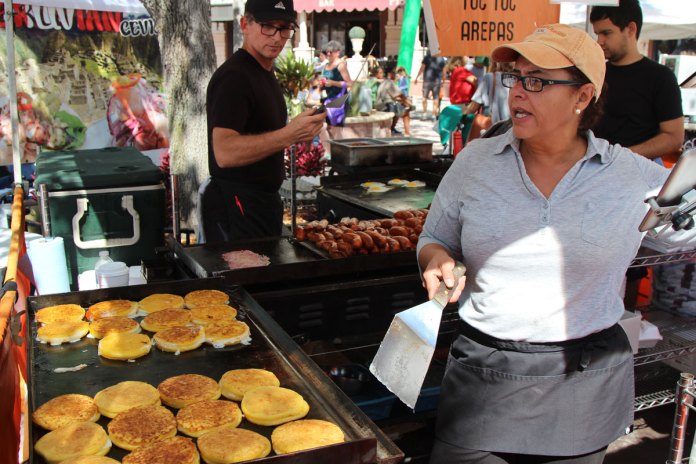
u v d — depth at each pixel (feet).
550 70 5.47
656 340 10.56
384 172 17.44
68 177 10.37
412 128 45.70
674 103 11.85
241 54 11.27
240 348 7.30
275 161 12.11
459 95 28.07
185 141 19.74
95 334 7.38
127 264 10.95
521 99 5.60
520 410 6.01
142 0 18.78
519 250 5.82
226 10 48.96
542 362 5.95
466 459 6.29
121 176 10.68
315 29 73.72
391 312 10.07
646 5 20.53
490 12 10.80
